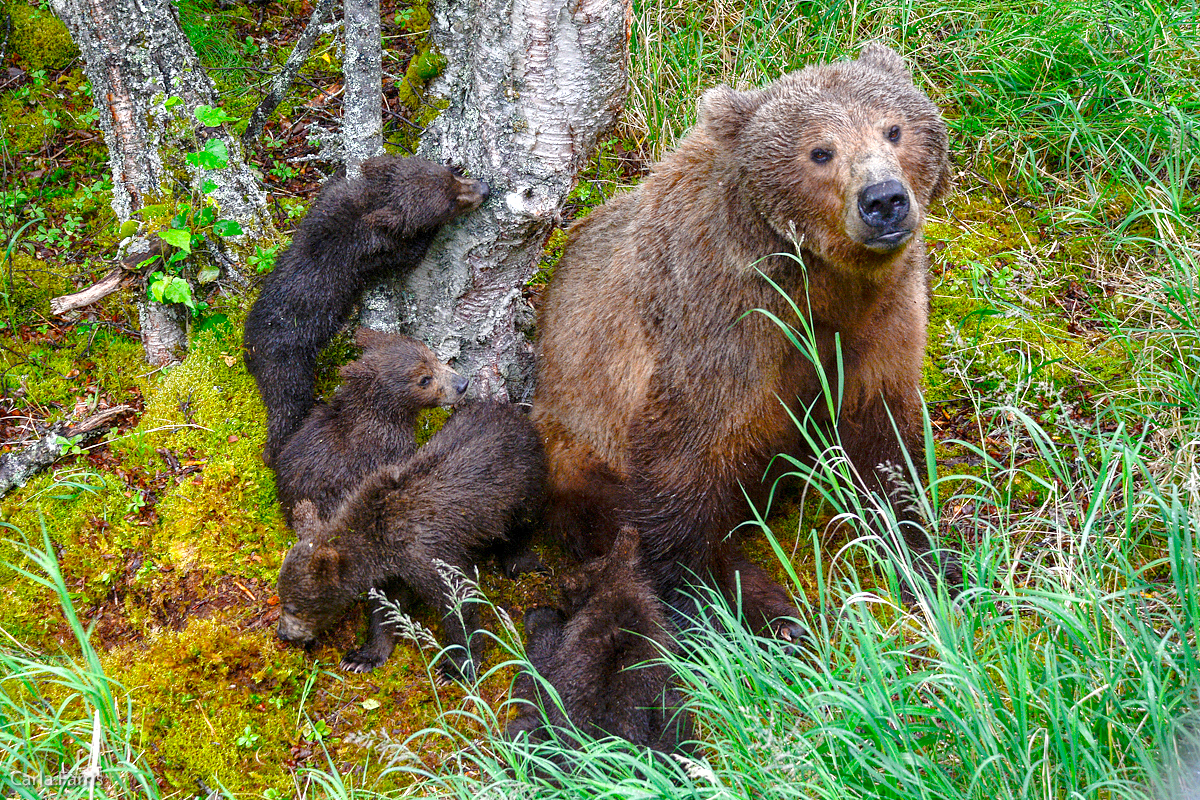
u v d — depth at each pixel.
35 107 10.08
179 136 7.71
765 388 6.57
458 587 6.29
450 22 7.05
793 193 5.98
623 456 7.22
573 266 7.74
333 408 7.33
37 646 6.91
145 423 7.90
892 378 6.90
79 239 9.25
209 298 8.25
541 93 6.76
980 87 10.12
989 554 5.98
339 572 6.48
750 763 5.44
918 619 5.96
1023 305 8.99
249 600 7.07
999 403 8.36
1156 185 9.45
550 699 6.27
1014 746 5.02
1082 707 5.34
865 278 6.17
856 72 6.13
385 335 7.48
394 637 6.93
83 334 8.54
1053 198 9.73
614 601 6.44
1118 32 9.88
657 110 10.27
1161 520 6.82
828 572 7.51
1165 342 8.30
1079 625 5.43
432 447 6.98
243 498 7.56
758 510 7.60
